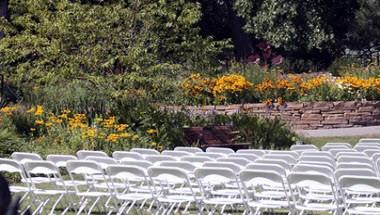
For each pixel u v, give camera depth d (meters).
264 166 8.55
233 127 16.97
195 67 17.50
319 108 20.42
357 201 8.42
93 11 16.19
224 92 20.19
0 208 3.18
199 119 17.42
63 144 14.45
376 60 31.89
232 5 32.53
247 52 32.94
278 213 10.10
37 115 15.56
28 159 10.06
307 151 10.55
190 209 10.30
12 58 16.53
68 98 16.33
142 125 15.77
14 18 17.25
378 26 32.22
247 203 8.50
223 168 8.27
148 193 9.59
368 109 20.69
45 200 10.34
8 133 14.12
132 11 16.31
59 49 16.12
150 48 16.55
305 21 29.78
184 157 9.84
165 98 17.67
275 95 20.48
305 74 23.36
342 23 31.48
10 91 18.38
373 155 10.28
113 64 16.22
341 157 9.59
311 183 7.96
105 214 9.97
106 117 15.94
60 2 16.34
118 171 8.71
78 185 10.71
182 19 16.72
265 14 29.81
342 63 27.30
